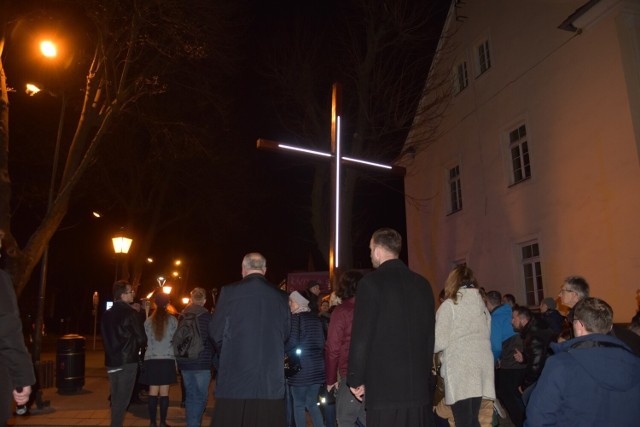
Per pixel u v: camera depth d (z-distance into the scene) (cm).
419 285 416
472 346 498
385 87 1744
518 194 1322
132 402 1023
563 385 301
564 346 316
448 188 1692
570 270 1133
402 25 1706
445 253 1677
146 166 2416
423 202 1836
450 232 1652
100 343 3250
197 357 707
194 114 2222
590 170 1090
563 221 1159
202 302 746
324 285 1458
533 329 646
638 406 293
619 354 298
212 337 469
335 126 1099
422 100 1777
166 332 782
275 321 470
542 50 1250
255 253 504
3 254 966
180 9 1255
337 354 548
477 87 1524
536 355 629
